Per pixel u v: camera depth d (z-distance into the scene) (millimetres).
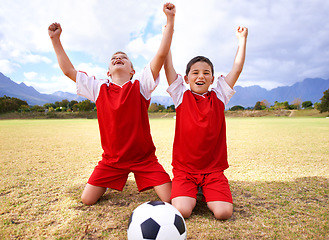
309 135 9336
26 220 2066
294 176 3465
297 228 1907
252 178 3369
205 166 2420
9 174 3652
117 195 2740
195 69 2631
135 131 2500
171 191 2365
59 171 3857
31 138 8875
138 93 2576
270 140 7852
